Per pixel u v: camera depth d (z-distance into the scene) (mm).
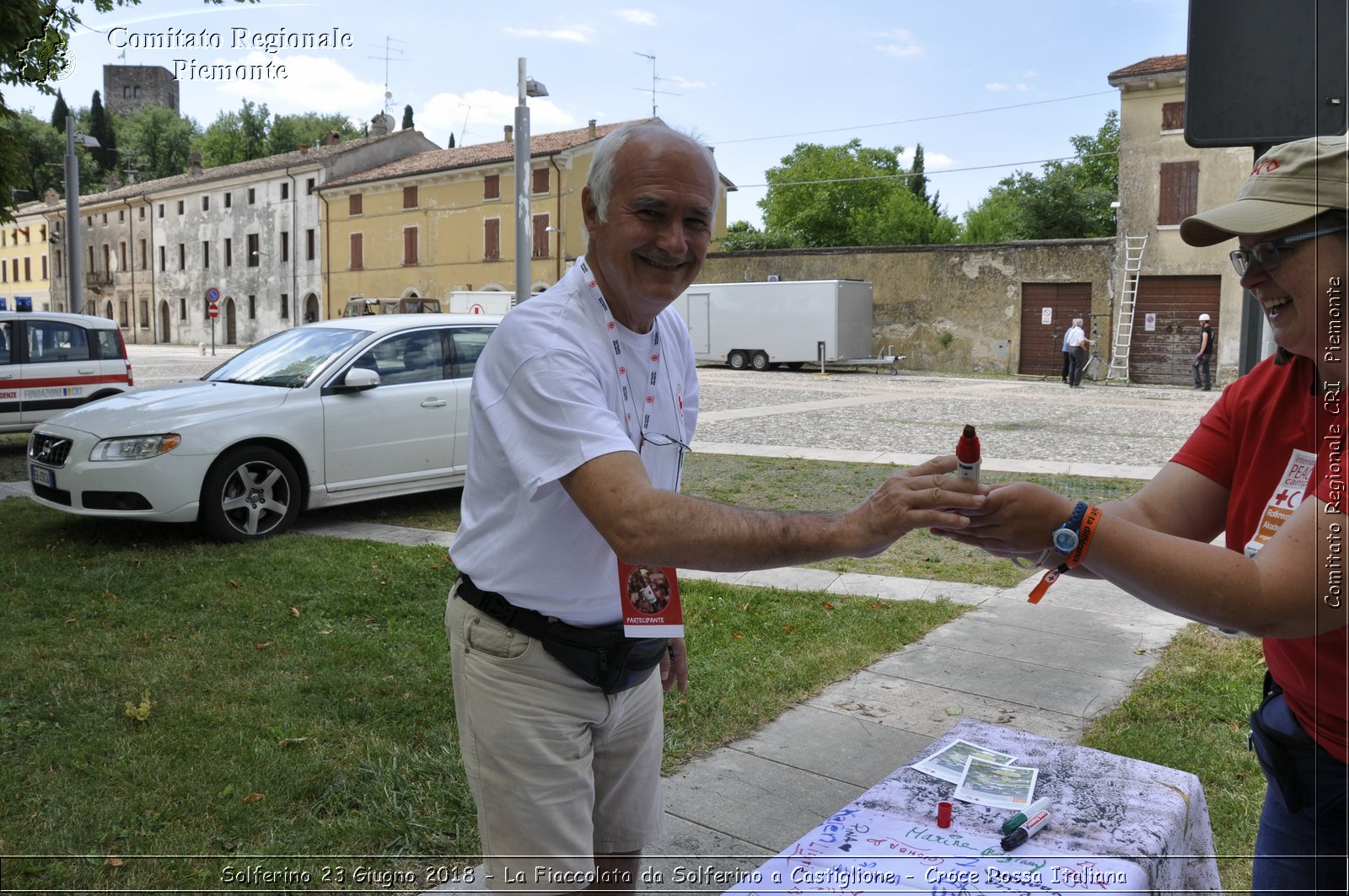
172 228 58406
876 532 1479
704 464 11008
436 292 43594
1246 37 2654
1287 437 1599
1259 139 2662
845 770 3588
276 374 7676
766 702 4164
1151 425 15047
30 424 11336
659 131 1758
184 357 41094
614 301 1847
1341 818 1676
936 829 1883
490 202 41000
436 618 5332
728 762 3650
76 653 4645
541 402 1665
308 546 6891
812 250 32031
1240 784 3352
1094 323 27656
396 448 7805
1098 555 1420
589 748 1940
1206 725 3875
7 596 5582
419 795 3266
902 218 57938
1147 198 26469
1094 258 27516
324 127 69250
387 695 4176
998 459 11500
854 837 1857
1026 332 28938
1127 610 5594
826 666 4609
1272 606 1364
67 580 5918
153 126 69875
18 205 10312
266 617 5234
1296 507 1559
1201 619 1415
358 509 8547
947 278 29953
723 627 5195
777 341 29047
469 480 1914
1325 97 2604
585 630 1871
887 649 4914
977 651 4883
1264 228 1430
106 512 6680
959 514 1475
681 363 2066
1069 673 4562
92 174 68688
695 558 1500
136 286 61750
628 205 1737
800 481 9914
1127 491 9195
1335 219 1416
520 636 1849
